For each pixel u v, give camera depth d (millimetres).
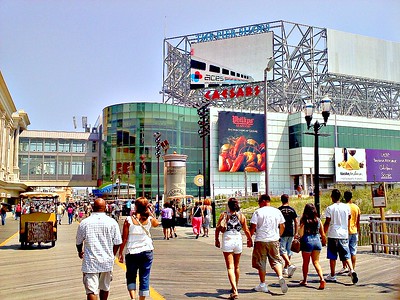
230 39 84500
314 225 9594
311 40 84375
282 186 82500
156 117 78500
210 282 10352
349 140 84250
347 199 11023
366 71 87875
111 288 9797
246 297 8602
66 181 97812
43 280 11000
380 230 15070
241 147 78125
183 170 36625
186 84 86812
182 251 16984
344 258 10055
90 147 100688
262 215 9141
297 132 81750
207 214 24031
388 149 85625
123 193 71250
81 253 6824
